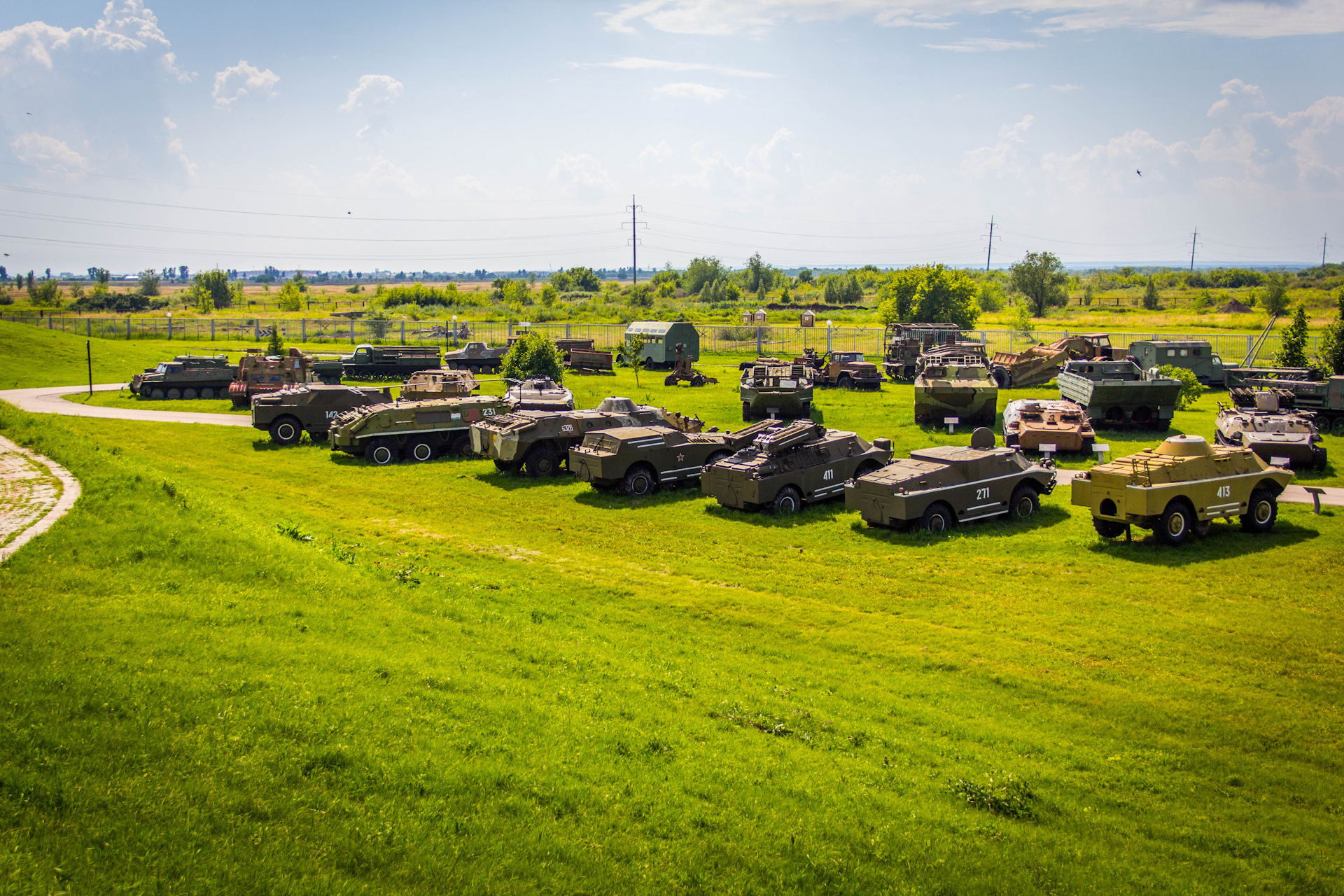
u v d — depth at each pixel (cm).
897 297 7219
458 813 649
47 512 1357
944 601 1321
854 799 731
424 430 2503
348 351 5969
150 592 1046
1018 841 692
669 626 1207
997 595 1347
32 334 5412
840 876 623
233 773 656
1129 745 883
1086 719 937
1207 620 1223
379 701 812
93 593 1027
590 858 613
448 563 1497
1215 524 1727
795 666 1075
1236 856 697
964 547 1602
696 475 2125
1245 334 6275
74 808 592
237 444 2730
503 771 712
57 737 670
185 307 12388
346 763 695
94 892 515
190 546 1209
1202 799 782
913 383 4669
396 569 1359
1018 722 930
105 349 5422
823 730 874
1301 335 3897
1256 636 1162
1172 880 653
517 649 1027
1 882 507
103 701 733
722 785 740
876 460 2005
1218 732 906
